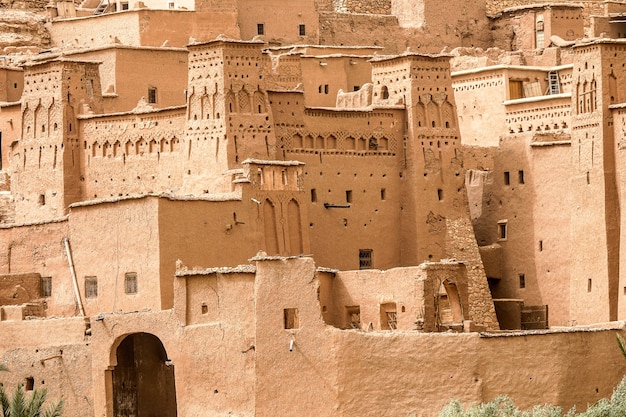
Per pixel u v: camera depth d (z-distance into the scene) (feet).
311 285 363.56
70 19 491.72
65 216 411.13
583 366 360.89
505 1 526.16
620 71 412.57
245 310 368.68
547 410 340.80
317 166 424.87
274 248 408.05
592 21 506.07
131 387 397.80
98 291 399.24
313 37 501.56
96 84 442.91
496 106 468.34
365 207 428.15
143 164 429.79
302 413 363.15
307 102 473.67
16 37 491.72
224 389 370.73
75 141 437.99
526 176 428.97
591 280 411.95
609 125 410.72
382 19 513.04
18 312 402.52
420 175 430.20
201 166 419.13
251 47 420.36
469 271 426.51
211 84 418.92
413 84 432.25
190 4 486.38
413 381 358.64
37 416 359.25
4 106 452.76
